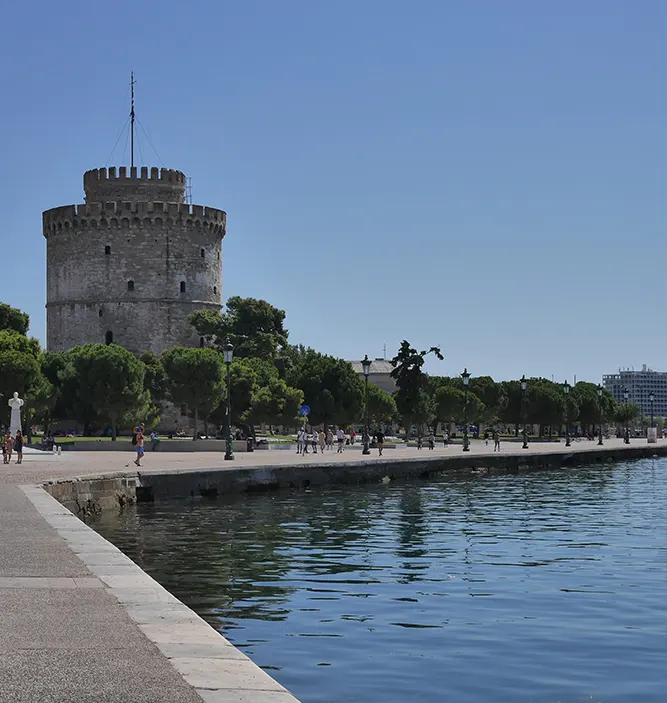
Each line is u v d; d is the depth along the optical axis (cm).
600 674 1462
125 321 12369
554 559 2659
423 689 1380
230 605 2000
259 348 12475
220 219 13088
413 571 2448
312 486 5441
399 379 11719
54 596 1303
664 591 2152
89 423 10138
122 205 12375
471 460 6988
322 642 1662
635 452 10031
